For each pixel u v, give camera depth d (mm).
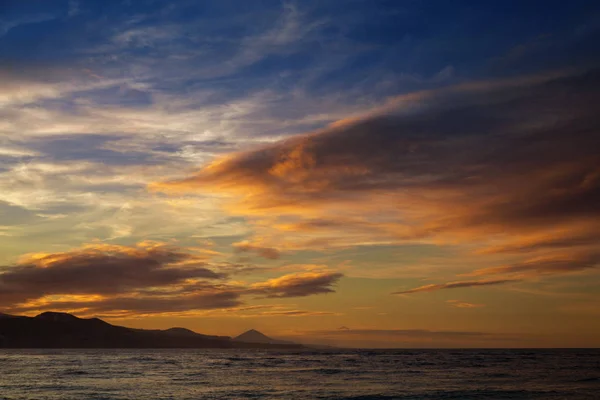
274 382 76625
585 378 80938
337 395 59062
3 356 199250
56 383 75562
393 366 121562
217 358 182875
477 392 60688
